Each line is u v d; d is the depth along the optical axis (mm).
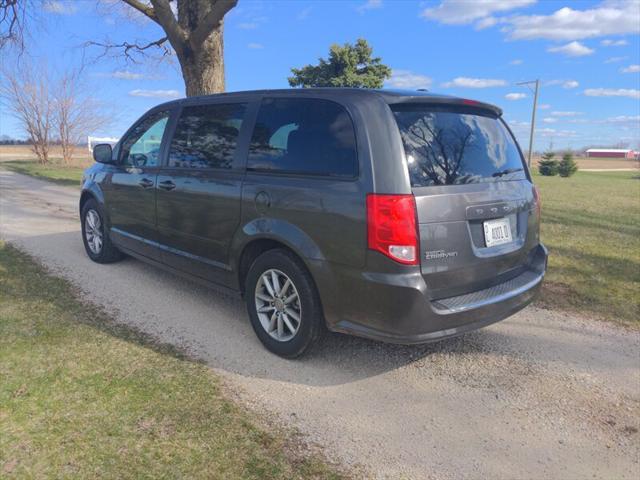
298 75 30609
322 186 3141
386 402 3080
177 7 9602
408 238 2836
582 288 5352
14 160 36875
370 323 3008
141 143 4957
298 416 2893
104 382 3148
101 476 2330
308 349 3432
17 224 8453
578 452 2652
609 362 3676
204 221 4004
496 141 3590
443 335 2994
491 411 3014
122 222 5199
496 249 3307
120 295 4785
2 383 3070
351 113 3109
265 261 3541
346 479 2396
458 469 2500
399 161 2902
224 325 4172
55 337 3760
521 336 4117
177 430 2699
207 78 9406
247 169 3668
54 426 2680
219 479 2350
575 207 13547
